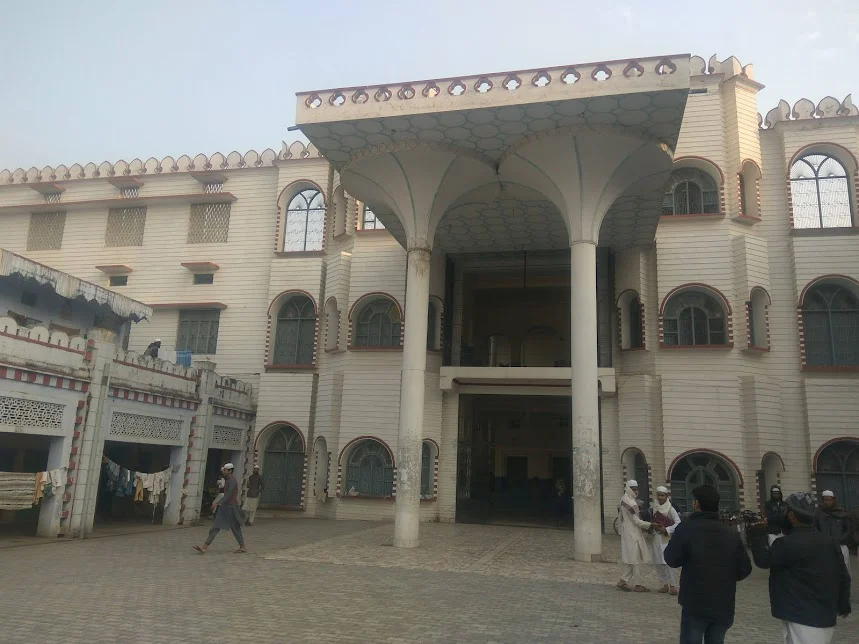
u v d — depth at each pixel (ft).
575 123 45.44
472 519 72.54
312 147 84.17
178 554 41.70
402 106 46.11
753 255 67.72
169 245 87.56
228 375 81.76
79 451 48.37
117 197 90.43
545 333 96.22
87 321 67.36
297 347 79.92
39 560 37.40
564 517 78.28
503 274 83.56
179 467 60.44
